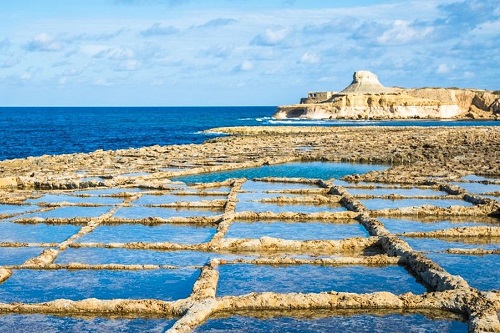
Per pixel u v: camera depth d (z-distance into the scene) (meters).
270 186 24.53
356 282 11.57
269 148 42.94
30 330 9.31
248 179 26.73
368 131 67.75
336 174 28.81
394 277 11.88
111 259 13.30
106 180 25.19
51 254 13.38
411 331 9.17
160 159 35.38
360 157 34.41
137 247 14.27
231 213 17.75
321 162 34.34
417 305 10.05
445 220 17.42
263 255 13.55
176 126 111.12
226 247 14.08
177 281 11.71
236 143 48.69
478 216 17.95
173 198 21.78
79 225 17.23
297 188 23.83
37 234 16.02
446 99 157.12
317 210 19.16
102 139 73.56
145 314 9.94
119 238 15.37
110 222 17.36
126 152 40.41
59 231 16.41
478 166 29.06
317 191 22.50
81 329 9.35
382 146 42.28
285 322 9.56
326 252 13.87
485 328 8.80
